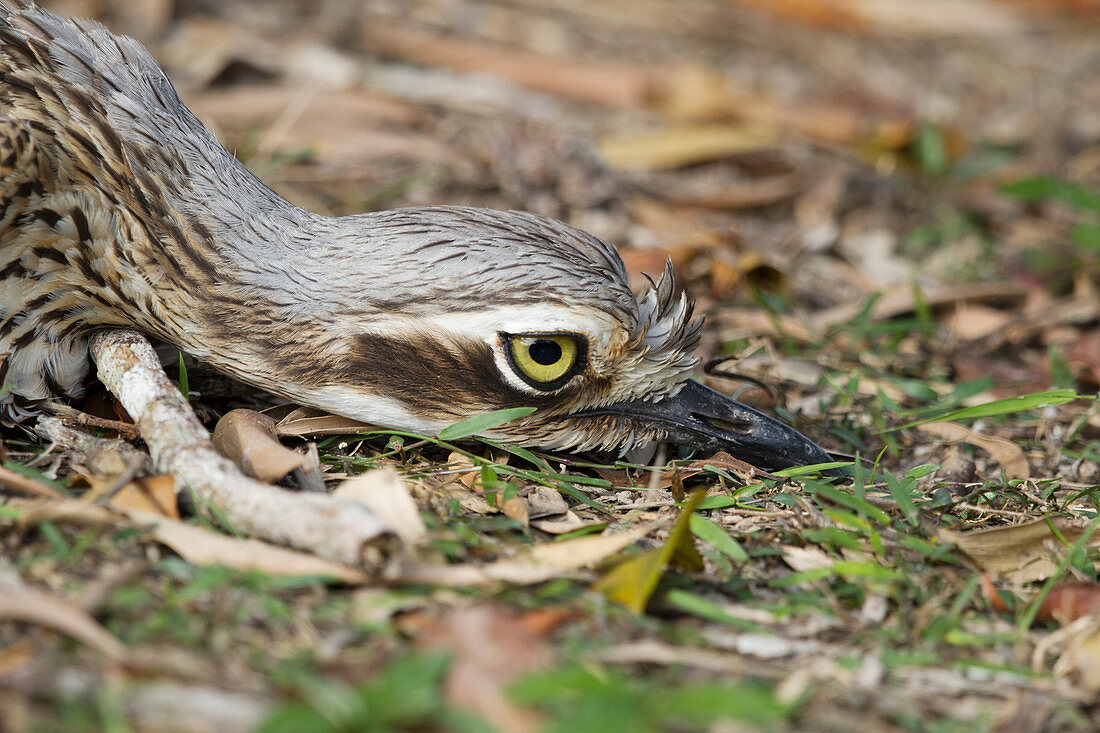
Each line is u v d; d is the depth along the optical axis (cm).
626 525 697
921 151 1559
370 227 755
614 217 1300
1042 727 551
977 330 1148
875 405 921
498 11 1852
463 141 1408
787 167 1493
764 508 734
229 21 1591
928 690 572
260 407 802
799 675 548
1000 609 650
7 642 521
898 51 2058
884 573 646
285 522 593
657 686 522
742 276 1137
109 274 743
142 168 749
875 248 1352
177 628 542
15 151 705
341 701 475
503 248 723
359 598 577
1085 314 1166
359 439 767
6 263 719
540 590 601
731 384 942
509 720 486
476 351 725
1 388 727
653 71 1734
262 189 788
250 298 742
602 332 727
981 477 842
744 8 2092
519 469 754
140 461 650
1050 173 1603
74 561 587
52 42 778
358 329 735
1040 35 2191
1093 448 903
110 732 463
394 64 1606
